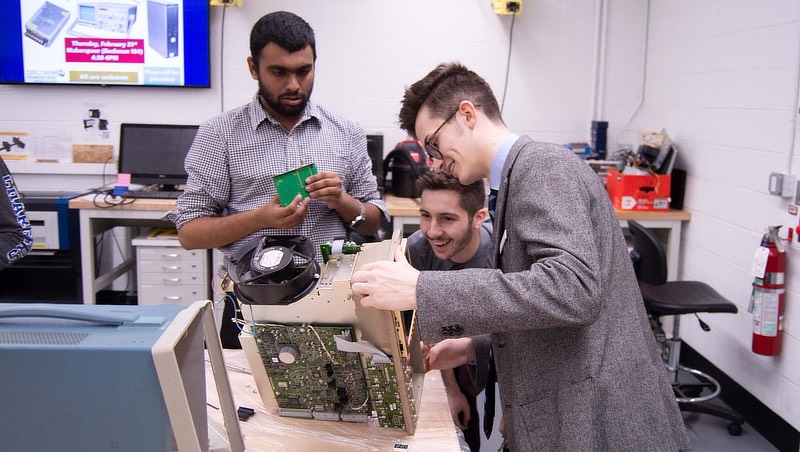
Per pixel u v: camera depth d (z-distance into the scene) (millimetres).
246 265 1169
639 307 1198
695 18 3299
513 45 3803
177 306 928
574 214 1023
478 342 1488
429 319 1011
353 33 3744
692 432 2807
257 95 1908
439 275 1025
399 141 3854
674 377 2955
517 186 1091
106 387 802
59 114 3725
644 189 3357
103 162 3768
